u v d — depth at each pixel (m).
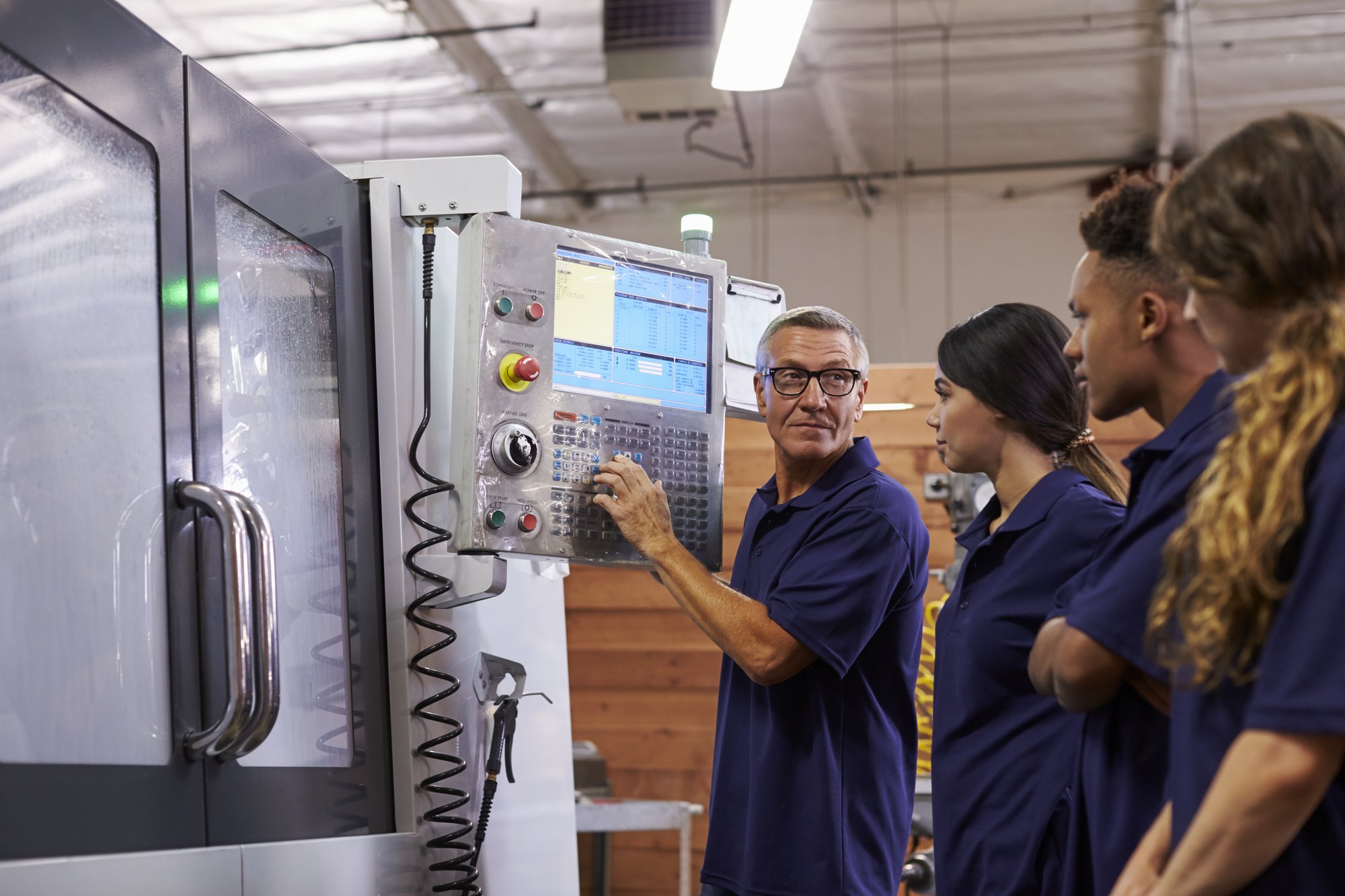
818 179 8.60
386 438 1.77
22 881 0.91
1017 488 1.76
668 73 6.40
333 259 1.69
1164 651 1.07
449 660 1.83
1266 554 0.93
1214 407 1.17
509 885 1.95
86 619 1.08
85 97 1.14
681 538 1.91
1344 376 0.94
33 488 1.03
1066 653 1.22
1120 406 1.32
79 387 1.10
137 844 1.11
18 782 0.97
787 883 1.98
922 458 3.94
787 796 2.02
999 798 1.61
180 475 1.24
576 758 3.88
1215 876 0.93
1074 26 6.68
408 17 6.70
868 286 8.75
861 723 2.05
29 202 1.05
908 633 2.13
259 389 1.46
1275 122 1.01
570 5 6.61
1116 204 1.28
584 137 8.19
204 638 1.25
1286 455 0.93
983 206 8.71
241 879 1.23
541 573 1.96
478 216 1.75
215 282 1.35
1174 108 7.34
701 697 4.14
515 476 1.74
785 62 3.23
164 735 1.17
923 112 7.73
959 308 8.63
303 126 8.12
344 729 1.60
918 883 2.73
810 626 1.94
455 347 1.85
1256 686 0.94
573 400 1.81
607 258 1.87
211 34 6.87
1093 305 1.29
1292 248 0.96
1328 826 0.97
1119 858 1.23
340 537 1.64
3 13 1.03
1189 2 6.42
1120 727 1.27
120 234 1.19
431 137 8.31
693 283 1.96
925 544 2.14
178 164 1.29
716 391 1.97
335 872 1.44
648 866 4.15
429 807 1.74
